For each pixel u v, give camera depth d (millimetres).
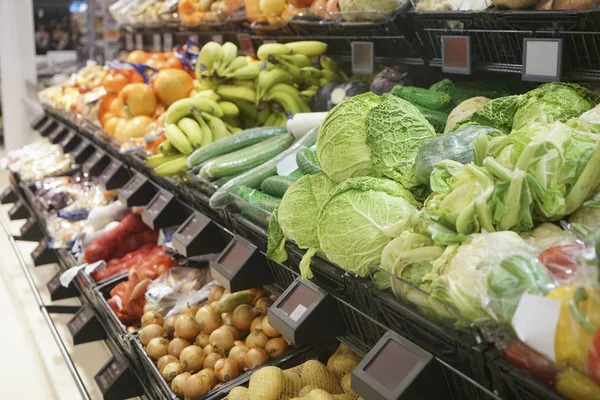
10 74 6891
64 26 8750
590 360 928
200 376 1897
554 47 1761
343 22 2582
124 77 3590
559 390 985
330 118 1696
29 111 6977
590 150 1203
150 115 3414
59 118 5125
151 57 3910
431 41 2361
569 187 1199
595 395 939
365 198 1440
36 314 3467
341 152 1643
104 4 6191
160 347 2137
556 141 1201
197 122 2883
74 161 4289
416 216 1271
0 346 3121
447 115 2162
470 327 1125
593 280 977
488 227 1186
